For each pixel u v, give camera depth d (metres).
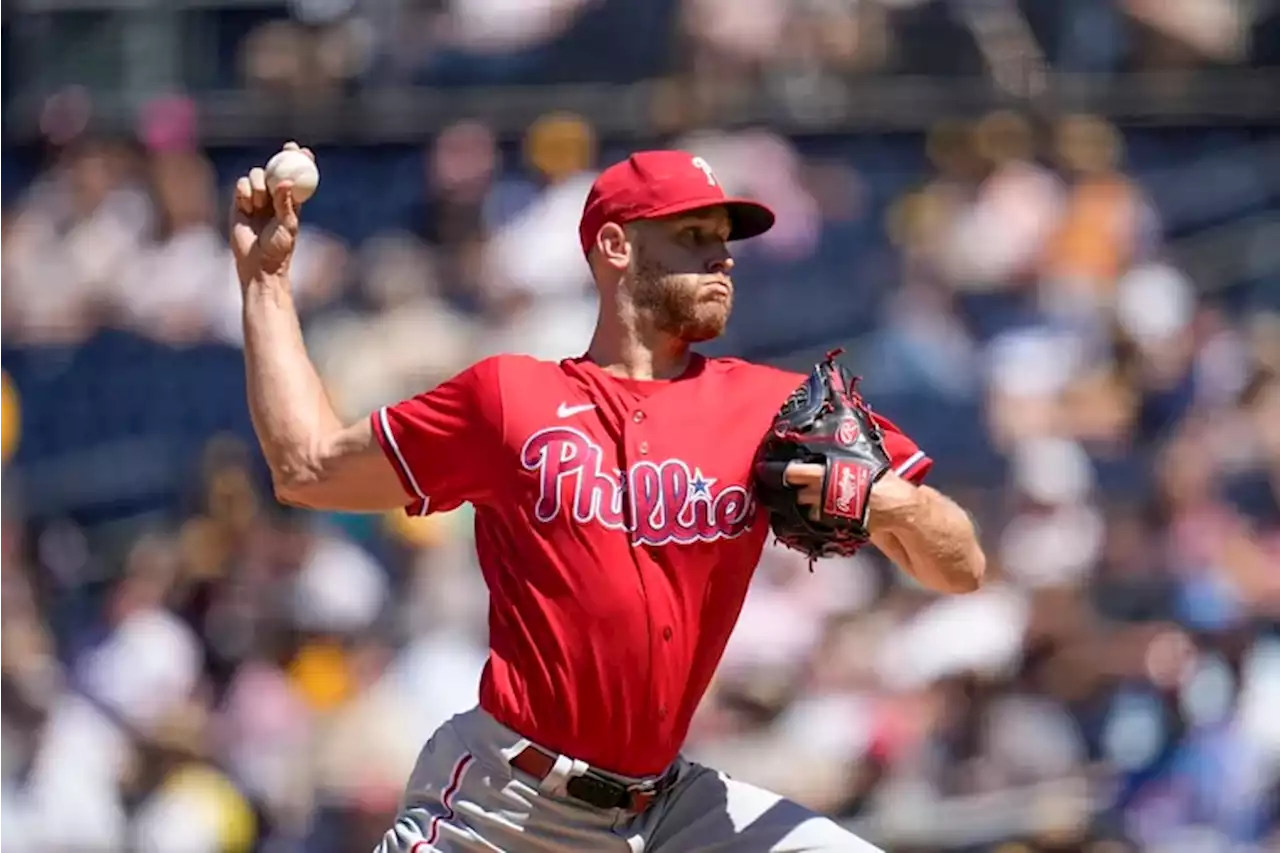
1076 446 39.47
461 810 15.82
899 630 35.06
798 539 15.73
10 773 33.69
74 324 44.50
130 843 33.69
